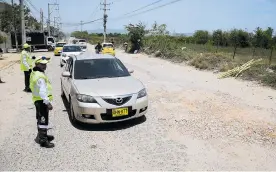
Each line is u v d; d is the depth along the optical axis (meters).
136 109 6.13
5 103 8.50
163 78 13.42
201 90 10.30
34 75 5.01
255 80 11.67
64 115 7.20
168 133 5.87
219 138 5.61
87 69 7.21
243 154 4.92
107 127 6.24
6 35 40.56
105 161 4.64
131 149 5.09
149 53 28.89
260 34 25.42
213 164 4.54
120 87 6.27
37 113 5.18
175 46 25.27
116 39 58.38
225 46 35.31
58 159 4.73
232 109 7.70
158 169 4.38
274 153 4.96
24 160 4.70
